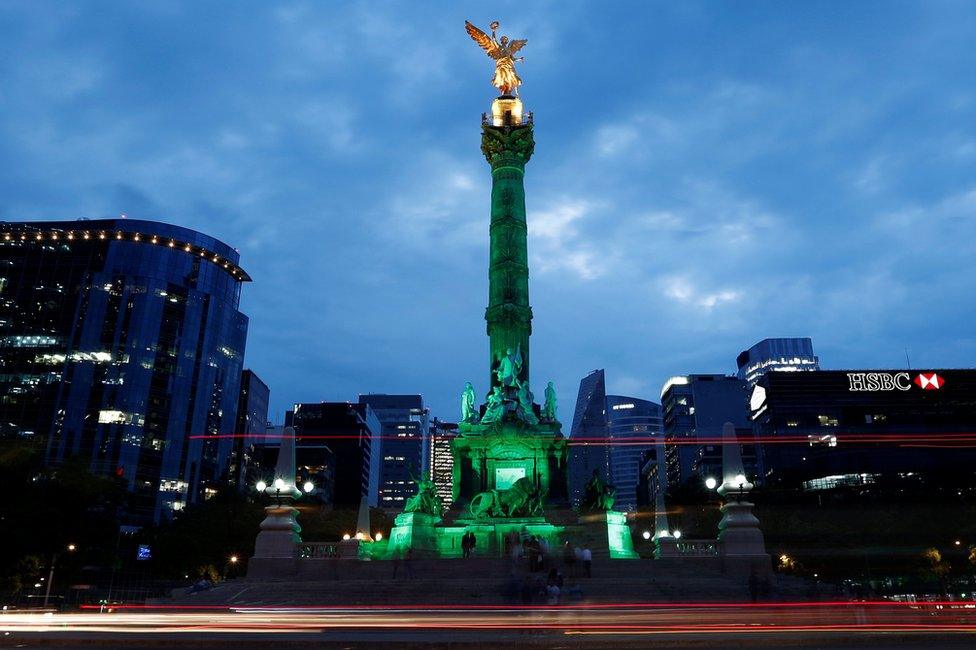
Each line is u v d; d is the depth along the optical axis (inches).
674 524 3907.5
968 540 3914.9
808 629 922.1
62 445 5954.7
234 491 4020.7
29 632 890.1
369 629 962.7
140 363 6333.7
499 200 2923.2
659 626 955.3
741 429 7706.7
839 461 6756.9
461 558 1712.6
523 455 2544.3
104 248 6609.3
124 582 3228.3
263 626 1008.2
